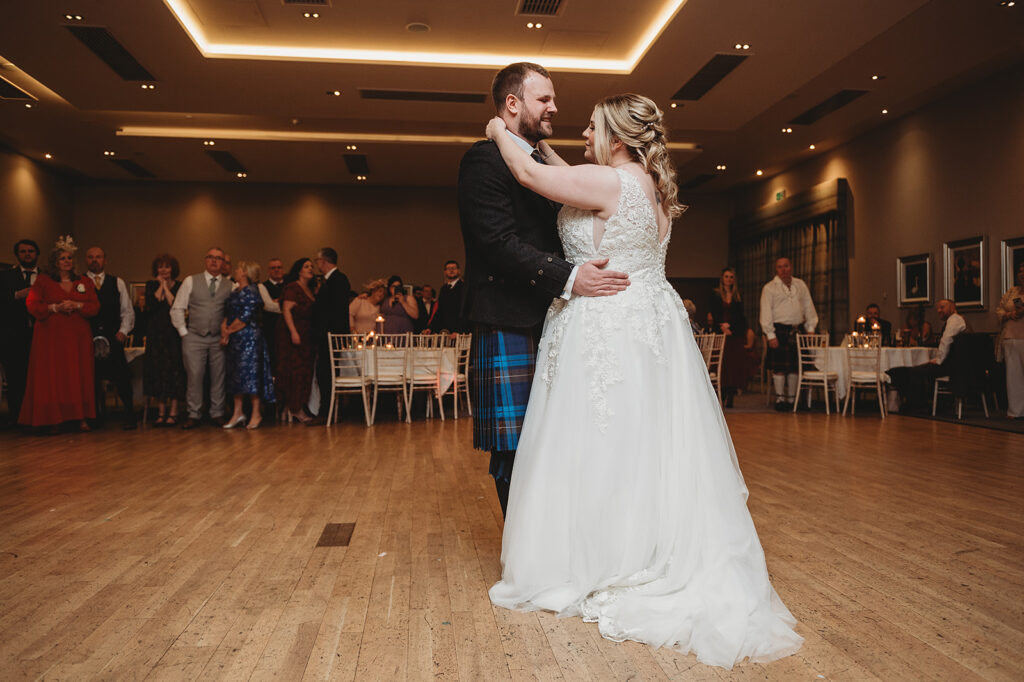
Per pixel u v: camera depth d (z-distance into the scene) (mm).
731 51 7285
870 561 2521
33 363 6262
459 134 11438
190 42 7090
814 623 1944
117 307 6832
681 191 15898
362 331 8023
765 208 14211
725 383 8703
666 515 1994
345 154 12250
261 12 6812
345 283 7297
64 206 13898
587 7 6695
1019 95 8484
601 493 2006
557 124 9992
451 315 9164
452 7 6691
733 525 1976
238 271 6891
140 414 8180
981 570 2420
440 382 7305
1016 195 8539
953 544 2744
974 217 9148
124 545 2758
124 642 1833
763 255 14523
